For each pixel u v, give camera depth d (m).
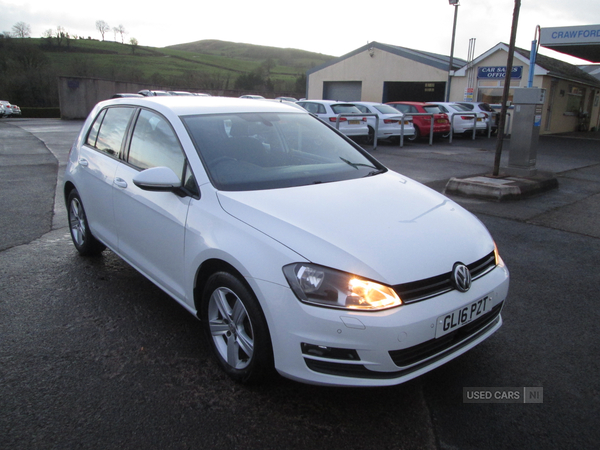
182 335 3.22
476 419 2.43
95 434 2.29
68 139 17.33
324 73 26.88
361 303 2.18
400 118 15.20
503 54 20.14
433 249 2.45
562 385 2.72
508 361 2.96
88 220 4.25
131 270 4.36
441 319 2.29
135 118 3.73
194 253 2.75
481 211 6.54
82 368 2.82
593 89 25.56
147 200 3.22
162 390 2.63
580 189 8.18
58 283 4.04
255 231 2.46
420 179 8.96
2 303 3.64
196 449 2.20
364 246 2.34
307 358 2.24
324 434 2.31
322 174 3.24
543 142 17.59
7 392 2.59
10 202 6.91
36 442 2.22
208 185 2.85
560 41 16.69
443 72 22.12
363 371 2.21
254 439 2.27
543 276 4.30
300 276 2.24
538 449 2.22
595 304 3.75
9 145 15.00
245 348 2.59
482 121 18.05
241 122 3.47
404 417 2.45
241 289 2.46
